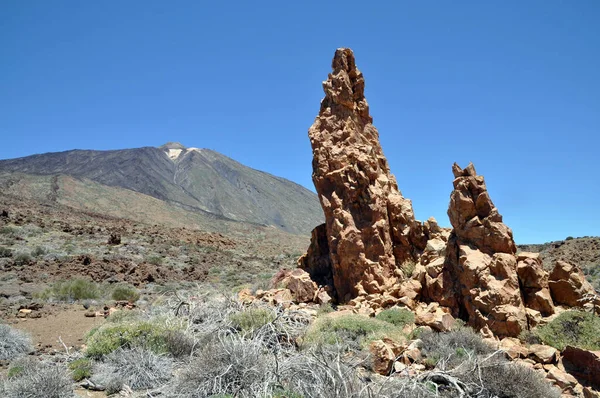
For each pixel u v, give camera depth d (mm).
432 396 6832
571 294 11477
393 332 10445
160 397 7945
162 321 12102
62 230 39875
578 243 44094
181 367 9336
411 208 16328
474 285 11562
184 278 28375
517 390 7258
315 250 18828
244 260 41094
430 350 9727
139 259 32500
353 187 15820
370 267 14695
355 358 8867
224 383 7781
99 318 16156
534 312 10883
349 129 17453
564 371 8727
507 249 12016
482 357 8422
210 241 50344
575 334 9859
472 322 11273
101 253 32156
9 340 11242
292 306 14070
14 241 32375
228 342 8750
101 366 9281
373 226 15188
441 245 14414
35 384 7809
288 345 10250
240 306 13234
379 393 6512
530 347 9578
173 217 101062
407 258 15688
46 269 25641
